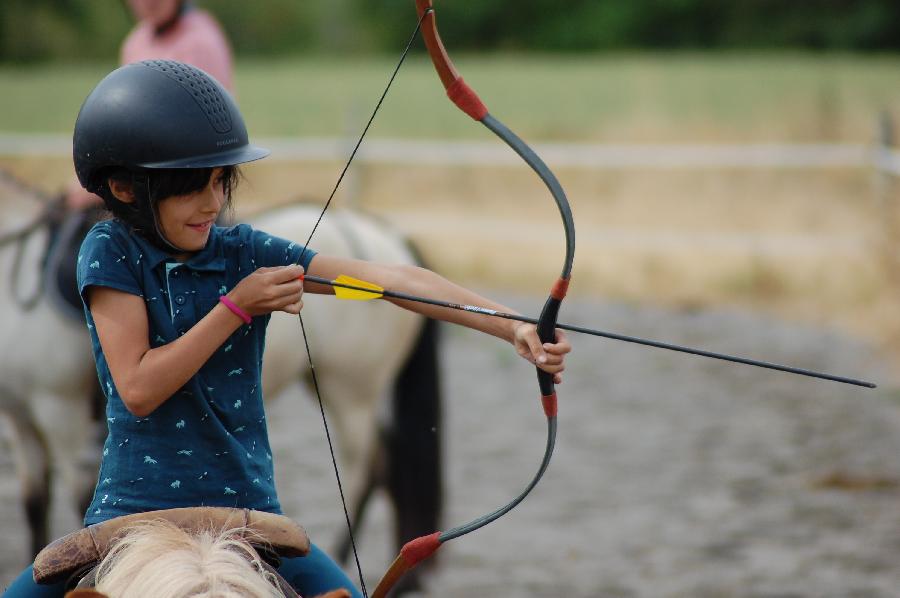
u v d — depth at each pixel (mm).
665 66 92062
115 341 6812
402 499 15383
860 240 34812
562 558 15992
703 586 14938
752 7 120812
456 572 15602
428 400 15383
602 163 36531
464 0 134125
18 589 7145
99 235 7023
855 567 15477
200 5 151500
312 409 24125
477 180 44625
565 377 25938
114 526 6695
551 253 36125
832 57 102188
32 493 14977
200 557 6148
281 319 14422
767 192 41438
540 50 131125
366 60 130500
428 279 7523
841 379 6582
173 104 6781
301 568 7523
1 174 15070
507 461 20234
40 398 14273
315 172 44781
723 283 33000
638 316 30875
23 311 14203
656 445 20938
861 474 19016
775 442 20891
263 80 87438
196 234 7023
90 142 6848
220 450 7082
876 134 31859
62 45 123062
